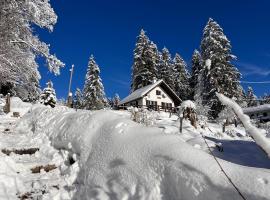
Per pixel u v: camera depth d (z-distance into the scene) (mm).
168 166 4258
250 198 3170
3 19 16969
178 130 7297
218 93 2615
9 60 17750
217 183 3553
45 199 5406
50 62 19234
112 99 71562
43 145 8086
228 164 3787
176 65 58781
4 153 7539
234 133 12531
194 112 8555
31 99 36594
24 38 19109
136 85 53312
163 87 46781
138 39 54000
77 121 7520
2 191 5410
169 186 4086
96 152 5902
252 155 5051
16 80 19781
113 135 5836
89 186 5312
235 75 35344
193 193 3691
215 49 35156
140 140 5199
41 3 18203
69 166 6469
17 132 10484
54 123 8969
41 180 5977
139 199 4305
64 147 7242
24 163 6727
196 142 5723
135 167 4777
